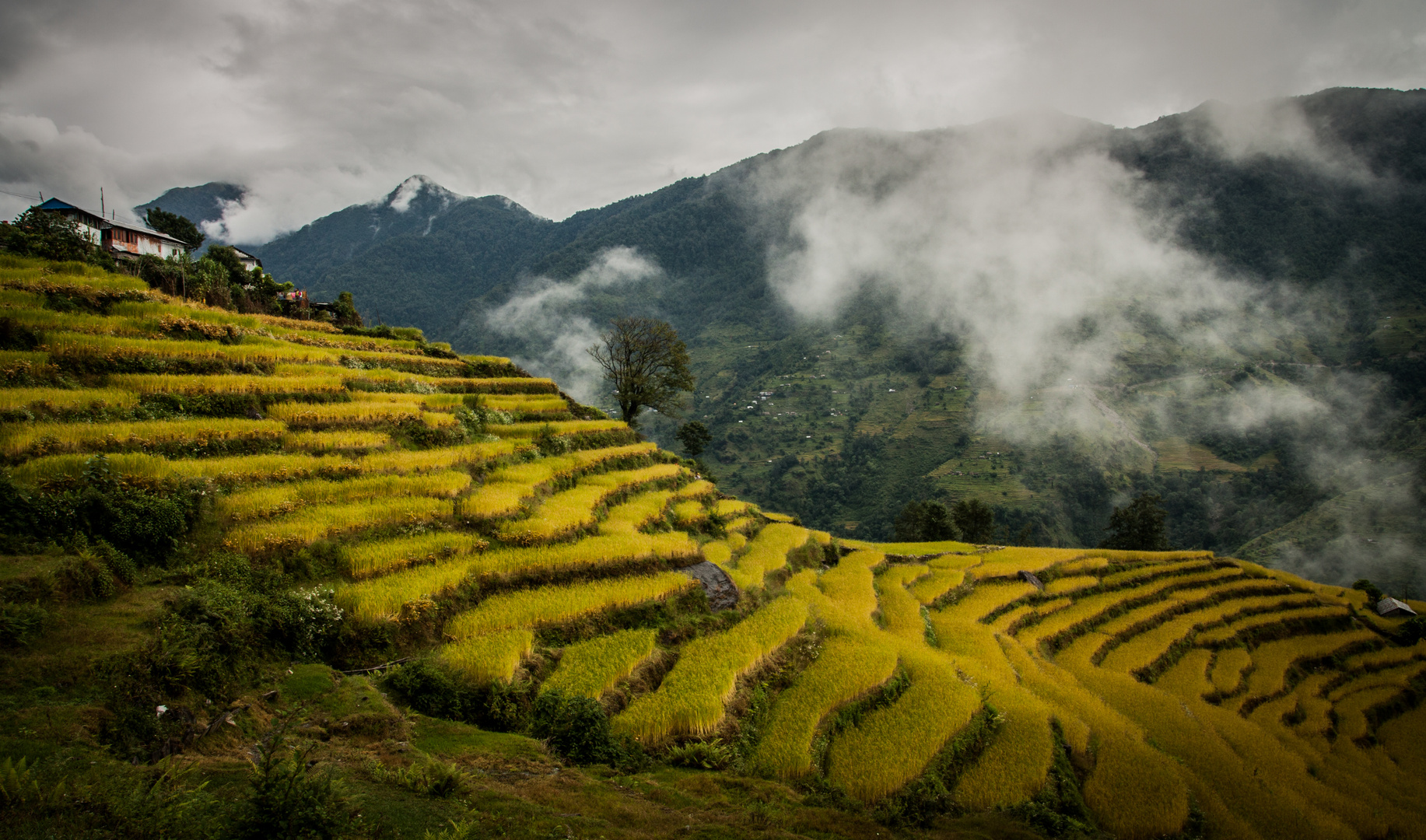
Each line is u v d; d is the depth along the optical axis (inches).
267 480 720.3
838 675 783.7
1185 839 665.6
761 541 1376.7
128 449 667.4
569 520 903.1
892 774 611.2
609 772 467.2
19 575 387.9
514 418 1364.4
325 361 1221.1
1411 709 1454.2
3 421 637.3
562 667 605.0
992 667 997.8
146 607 416.5
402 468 874.1
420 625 580.4
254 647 454.0
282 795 252.8
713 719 591.5
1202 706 1114.1
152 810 246.4
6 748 262.4
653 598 788.0
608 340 2351.1
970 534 3078.2
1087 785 725.3
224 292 1502.2
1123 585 1729.8
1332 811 837.2
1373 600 2097.7
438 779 350.3
